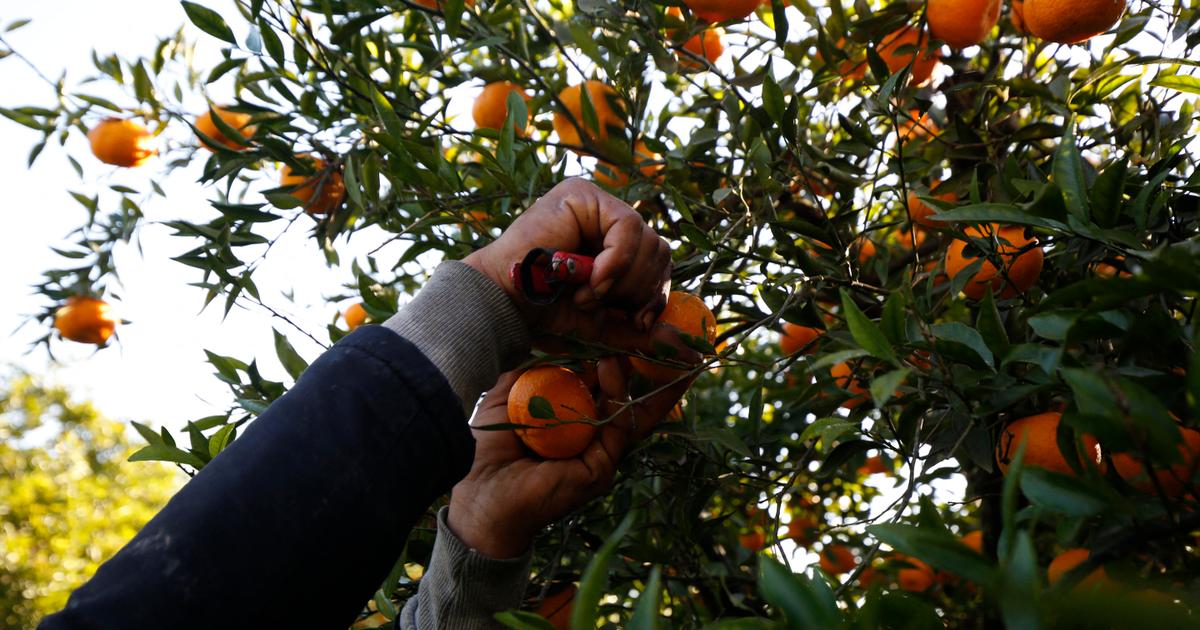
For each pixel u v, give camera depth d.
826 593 0.56
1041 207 0.79
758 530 1.79
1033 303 1.25
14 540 8.55
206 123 2.10
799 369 1.91
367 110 1.70
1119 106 1.57
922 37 1.51
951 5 1.38
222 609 0.72
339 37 1.59
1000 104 1.57
